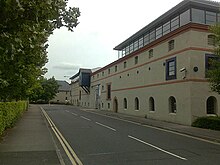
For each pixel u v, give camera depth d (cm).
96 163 946
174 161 985
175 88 2664
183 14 2769
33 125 2155
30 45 618
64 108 5709
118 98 4412
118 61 4434
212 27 1912
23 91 2017
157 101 3020
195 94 2427
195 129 2073
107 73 5134
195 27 2481
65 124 2397
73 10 753
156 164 934
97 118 3150
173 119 2661
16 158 980
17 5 489
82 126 2239
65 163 945
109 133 1805
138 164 934
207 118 2169
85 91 6994
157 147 1291
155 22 3170
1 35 536
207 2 2617
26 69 1078
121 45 4322
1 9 507
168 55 2819
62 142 1412
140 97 3497
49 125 2280
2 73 734
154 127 2292
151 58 3206
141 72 3494
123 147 1278
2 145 1251
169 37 2808
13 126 2041
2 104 1465
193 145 1377
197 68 2458
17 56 681
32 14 569
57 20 743
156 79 3070
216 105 2483
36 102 9125
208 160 1007
